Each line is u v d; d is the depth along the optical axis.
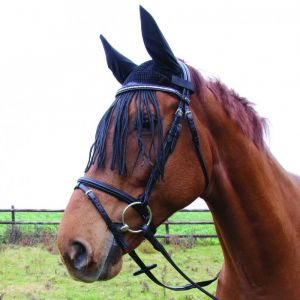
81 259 1.55
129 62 1.97
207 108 1.82
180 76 1.76
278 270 1.90
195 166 1.74
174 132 1.69
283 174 2.08
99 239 1.58
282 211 1.95
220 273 2.20
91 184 1.64
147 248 9.27
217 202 1.90
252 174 1.86
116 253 1.63
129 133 1.65
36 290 6.16
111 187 1.63
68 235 1.56
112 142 1.64
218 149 1.85
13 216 11.30
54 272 7.30
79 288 6.29
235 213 1.88
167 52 1.71
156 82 1.73
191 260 8.43
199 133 1.77
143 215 1.66
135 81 1.74
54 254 9.08
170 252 9.23
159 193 1.68
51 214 18.94
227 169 1.86
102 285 6.45
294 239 1.97
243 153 1.86
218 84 1.93
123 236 1.64
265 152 2.00
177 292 5.93
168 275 7.02
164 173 1.67
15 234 10.73
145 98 1.68
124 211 1.63
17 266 7.79
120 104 1.68
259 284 1.92
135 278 6.84
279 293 1.90
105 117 1.71
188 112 1.73
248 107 1.98
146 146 1.65
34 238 10.60
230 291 2.04
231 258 1.97
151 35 1.71
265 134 2.03
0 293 5.90
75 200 1.63
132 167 1.64
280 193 2.00
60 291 6.11
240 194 1.87
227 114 1.86
